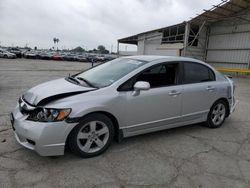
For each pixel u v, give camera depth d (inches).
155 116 148.4
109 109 128.0
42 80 447.2
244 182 112.7
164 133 170.7
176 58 163.0
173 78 157.6
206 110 177.9
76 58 1797.5
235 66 839.7
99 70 163.9
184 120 165.6
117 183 106.7
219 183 110.8
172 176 114.6
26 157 124.5
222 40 884.0
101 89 129.8
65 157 126.7
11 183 102.0
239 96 352.2
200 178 114.1
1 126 167.2
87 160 125.3
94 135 127.5
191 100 164.6
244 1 740.0
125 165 122.4
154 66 149.1
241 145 156.3
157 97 145.7
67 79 157.9
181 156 135.9
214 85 179.5
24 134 114.5
